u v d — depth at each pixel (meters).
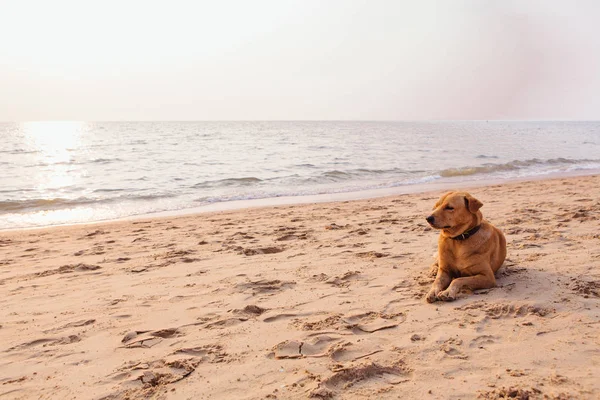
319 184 15.72
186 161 23.25
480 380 2.80
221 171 19.05
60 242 7.82
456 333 3.52
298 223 8.78
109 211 11.30
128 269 5.83
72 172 18.83
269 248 6.61
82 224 9.65
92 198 12.91
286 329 3.71
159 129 92.94
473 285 4.53
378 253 6.09
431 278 5.00
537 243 6.21
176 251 6.65
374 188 14.71
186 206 11.88
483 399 2.59
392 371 2.96
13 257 6.78
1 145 38.53
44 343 3.61
